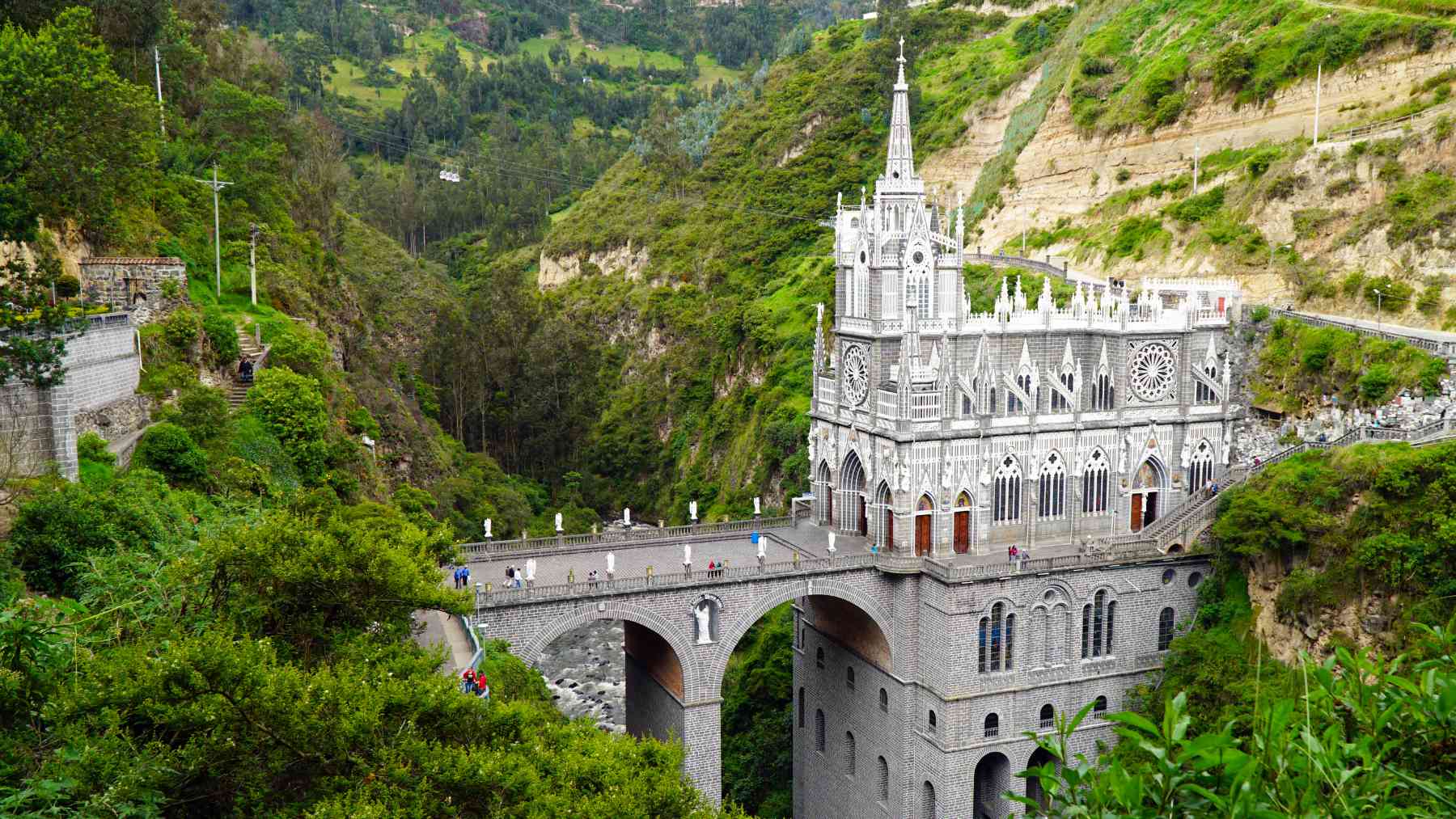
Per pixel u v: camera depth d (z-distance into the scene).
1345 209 119.19
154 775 39.38
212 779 43.50
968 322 95.44
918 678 93.81
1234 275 125.88
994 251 178.88
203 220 122.62
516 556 93.75
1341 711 26.02
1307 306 115.62
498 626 81.69
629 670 104.44
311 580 54.06
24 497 61.44
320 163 176.12
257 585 53.88
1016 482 97.81
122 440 78.31
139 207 112.75
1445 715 22.89
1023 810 92.75
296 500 78.62
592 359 192.88
